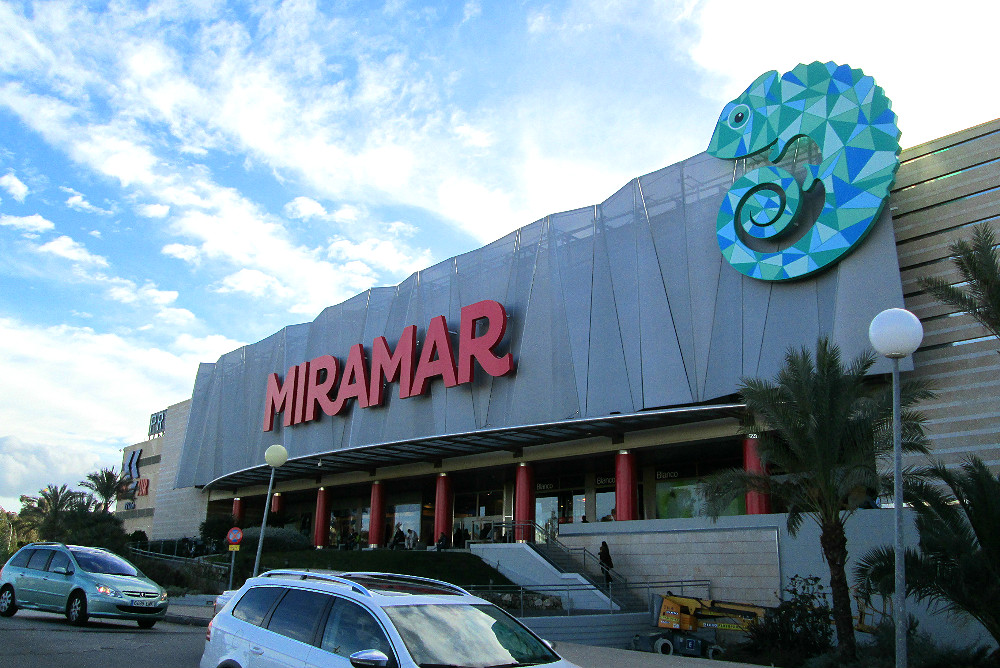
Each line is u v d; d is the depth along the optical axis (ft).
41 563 55.77
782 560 75.15
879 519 68.08
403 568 99.71
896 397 33.76
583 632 68.28
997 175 80.02
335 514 182.60
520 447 116.67
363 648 19.02
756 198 93.25
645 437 100.89
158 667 36.70
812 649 59.31
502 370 117.60
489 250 130.62
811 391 54.08
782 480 56.24
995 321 51.42
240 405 191.21
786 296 89.76
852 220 84.64
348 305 161.68
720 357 94.12
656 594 76.38
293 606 22.09
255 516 197.26
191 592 95.91
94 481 195.21
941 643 57.00
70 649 41.11
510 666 18.93
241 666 21.79
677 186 105.50
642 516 117.39
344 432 150.61
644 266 106.11
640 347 103.35
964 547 44.91
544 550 97.50
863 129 87.04
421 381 131.34
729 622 66.33
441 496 130.00
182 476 207.92
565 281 115.85
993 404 73.36
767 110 96.53
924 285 54.95
